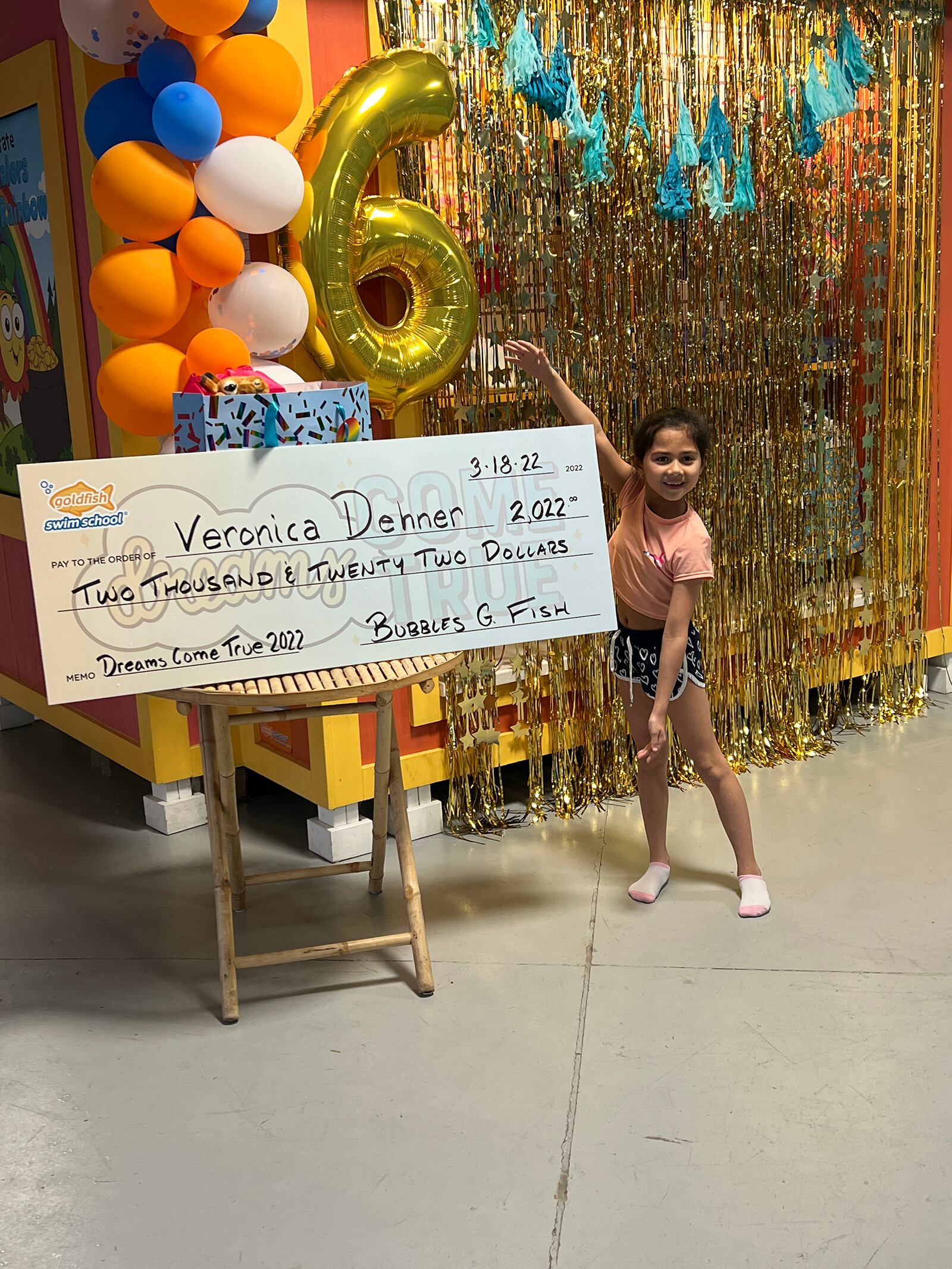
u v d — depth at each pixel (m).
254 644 2.26
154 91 2.43
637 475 2.78
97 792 3.83
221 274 2.44
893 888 2.87
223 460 2.22
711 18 3.31
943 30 3.83
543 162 3.11
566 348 3.21
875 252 3.77
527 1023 2.35
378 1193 1.89
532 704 3.33
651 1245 1.75
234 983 2.42
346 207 2.66
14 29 3.41
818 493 3.77
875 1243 1.74
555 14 3.09
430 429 3.10
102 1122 2.10
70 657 2.15
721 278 3.42
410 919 2.49
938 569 4.25
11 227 3.65
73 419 3.45
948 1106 2.05
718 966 2.54
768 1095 2.09
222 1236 1.81
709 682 3.64
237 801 3.60
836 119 3.60
